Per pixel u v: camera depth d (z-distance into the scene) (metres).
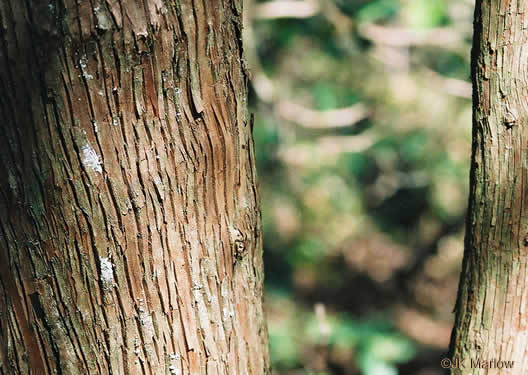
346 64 2.51
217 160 0.92
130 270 0.91
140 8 0.88
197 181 0.92
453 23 2.00
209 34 0.90
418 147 2.45
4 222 0.90
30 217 0.90
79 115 0.88
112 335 0.91
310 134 2.58
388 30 1.91
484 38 0.93
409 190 2.98
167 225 0.91
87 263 0.90
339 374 1.91
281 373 1.76
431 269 3.13
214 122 0.91
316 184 2.72
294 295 2.58
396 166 2.75
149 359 0.92
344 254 3.12
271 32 2.19
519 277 0.95
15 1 0.87
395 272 3.14
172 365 0.93
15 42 0.87
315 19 2.12
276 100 2.13
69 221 0.90
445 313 3.01
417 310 3.04
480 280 0.96
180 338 0.93
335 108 2.42
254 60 2.08
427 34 1.94
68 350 0.92
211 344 0.94
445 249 3.05
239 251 0.94
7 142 0.89
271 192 2.67
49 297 0.91
